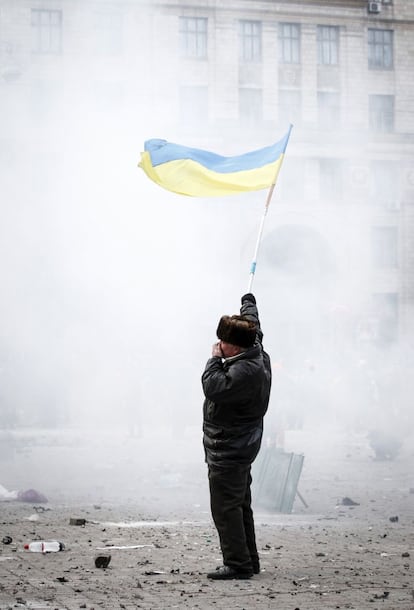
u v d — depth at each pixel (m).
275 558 11.79
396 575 10.65
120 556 11.88
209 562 11.45
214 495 10.47
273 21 65.81
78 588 9.89
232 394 10.12
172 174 12.92
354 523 15.46
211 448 10.40
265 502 17.22
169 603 9.17
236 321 10.23
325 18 67.62
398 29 67.94
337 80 67.44
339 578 10.45
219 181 12.74
